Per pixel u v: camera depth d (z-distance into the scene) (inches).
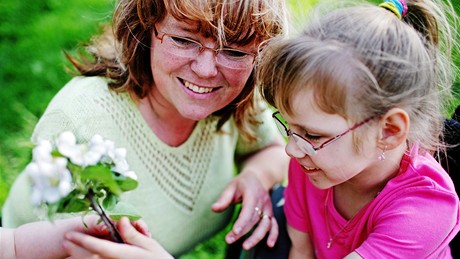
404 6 52.5
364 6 52.3
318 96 48.2
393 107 49.4
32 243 51.4
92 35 75.3
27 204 68.1
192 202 72.9
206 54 56.9
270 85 51.2
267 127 77.0
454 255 60.7
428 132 54.1
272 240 65.0
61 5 127.6
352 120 49.1
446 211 52.7
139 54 62.2
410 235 52.3
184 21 54.8
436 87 53.8
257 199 69.6
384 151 51.9
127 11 60.4
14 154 103.7
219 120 69.7
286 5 58.6
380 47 48.6
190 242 76.8
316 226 61.8
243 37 55.7
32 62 116.6
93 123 62.6
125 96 65.3
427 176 53.7
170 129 67.8
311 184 61.7
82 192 41.4
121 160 43.6
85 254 46.1
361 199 57.7
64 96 64.4
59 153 40.3
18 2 126.5
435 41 54.1
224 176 76.0
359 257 52.7
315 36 50.1
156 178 68.4
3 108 109.9
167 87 60.9
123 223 48.0
